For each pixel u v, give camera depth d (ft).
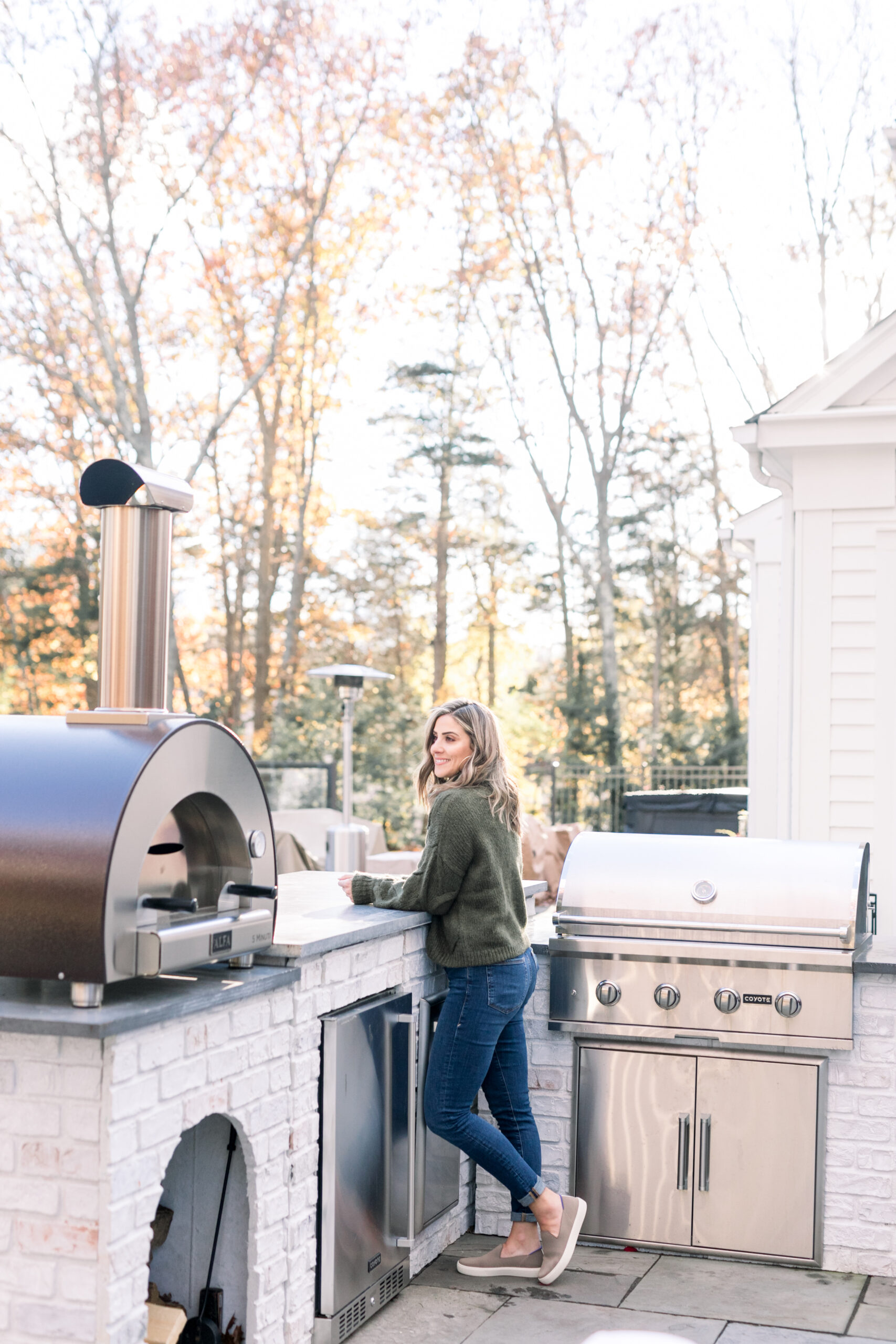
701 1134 12.57
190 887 9.20
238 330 75.46
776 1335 10.71
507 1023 11.82
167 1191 10.07
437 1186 12.44
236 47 73.51
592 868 13.08
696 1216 12.58
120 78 72.43
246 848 9.27
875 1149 12.17
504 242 76.74
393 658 78.07
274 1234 9.61
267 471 77.05
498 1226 13.33
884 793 21.34
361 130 75.41
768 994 12.36
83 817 7.86
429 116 75.61
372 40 74.69
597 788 57.21
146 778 8.10
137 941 7.96
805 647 21.74
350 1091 10.57
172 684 75.97
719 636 76.13
